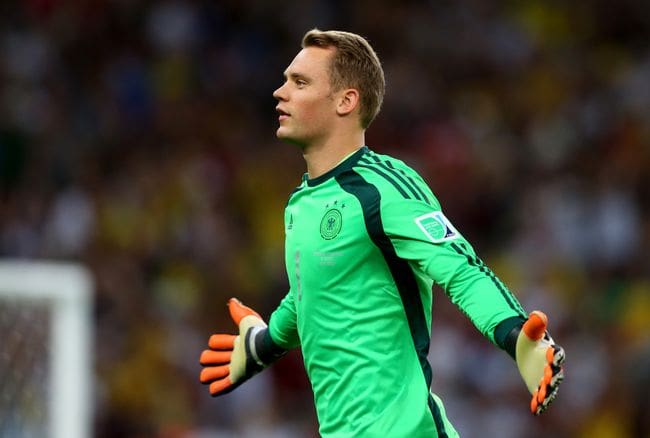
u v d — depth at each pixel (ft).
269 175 174.09
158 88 180.75
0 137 162.40
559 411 142.61
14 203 156.35
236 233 163.32
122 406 137.08
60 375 80.43
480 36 201.98
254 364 56.75
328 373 50.21
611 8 214.07
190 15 189.57
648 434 142.20
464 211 173.37
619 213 170.40
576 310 157.79
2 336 80.43
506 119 192.13
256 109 185.37
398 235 48.70
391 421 48.83
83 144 168.04
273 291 157.38
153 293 148.77
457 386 140.26
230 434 134.62
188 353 143.84
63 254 151.23
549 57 203.21
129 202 160.04
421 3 202.90
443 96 192.03
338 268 49.60
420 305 50.19
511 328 45.93
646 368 143.95
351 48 51.83
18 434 80.02
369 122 52.37
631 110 192.44
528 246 166.71
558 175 180.04
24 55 177.06
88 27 183.42
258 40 192.54
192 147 173.47
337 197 50.19
